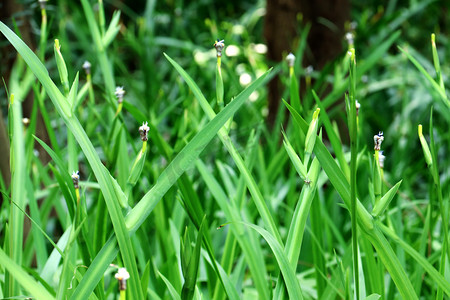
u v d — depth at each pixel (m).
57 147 1.40
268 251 1.68
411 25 4.85
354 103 0.87
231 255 1.28
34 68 0.88
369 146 3.13
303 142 1.33
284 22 2.82
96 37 1.42
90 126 1.82
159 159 2.04
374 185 0.94
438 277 0.98
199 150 0.90
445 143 2.90
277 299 0.98
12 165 1.02
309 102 1.93
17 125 1.22
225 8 5.16
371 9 4.91
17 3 1.85
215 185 1.28
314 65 2.79
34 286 0.84
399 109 3.79
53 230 1.84
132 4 5.57
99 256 0.88
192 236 1.21
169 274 1.27
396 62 4.21
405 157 2.56
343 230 1.90
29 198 1.25
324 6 2.78
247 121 2.88
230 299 1.09
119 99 1.28
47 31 1.43
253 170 2.10
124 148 1.47
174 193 1.43
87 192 2.15
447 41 4.28
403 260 1.31
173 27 4.39
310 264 1.58
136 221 0.89
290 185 1.71
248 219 1.33
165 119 3.21
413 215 2.13
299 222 0.98
